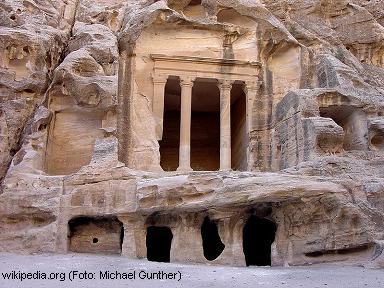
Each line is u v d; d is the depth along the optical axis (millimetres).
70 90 19484
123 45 22109
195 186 16094
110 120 19469
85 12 26016
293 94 20156
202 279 11930
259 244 19234
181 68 22828
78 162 19828
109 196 17031
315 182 15688
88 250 17328
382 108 19875
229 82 23062
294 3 25797
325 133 17953
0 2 23484
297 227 16172
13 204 16984
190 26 23156
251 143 22250
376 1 28375
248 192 15414
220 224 16344
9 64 21641
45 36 22609
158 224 16953
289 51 23344
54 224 16719
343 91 19984
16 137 20125
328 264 15320
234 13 24125
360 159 18188
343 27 25906
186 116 22344
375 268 14164
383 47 25562
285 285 11125
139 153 20484
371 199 16125
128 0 27391
